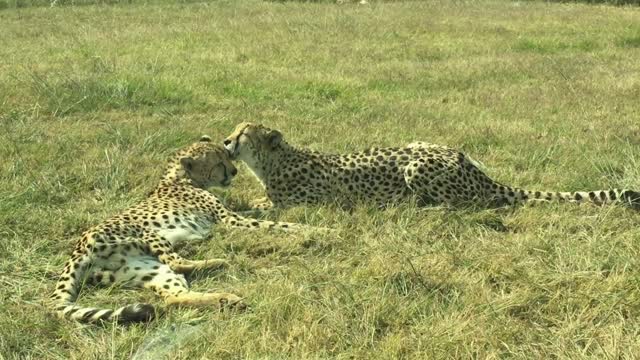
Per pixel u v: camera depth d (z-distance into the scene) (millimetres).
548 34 20016
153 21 22297
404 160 8008
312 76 14414
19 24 22188
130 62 15406
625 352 5020
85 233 6605
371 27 20453
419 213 7523
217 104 12578
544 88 13688
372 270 6336
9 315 5730
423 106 12430
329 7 25828
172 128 10711
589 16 23469
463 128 10945
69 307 5719
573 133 10641
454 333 5273
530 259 6562
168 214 7098
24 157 9297
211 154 8070
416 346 5223
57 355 5305
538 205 7793
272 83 13898
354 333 5375
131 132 10484
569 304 5734
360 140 10367
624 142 9906
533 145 9992
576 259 6441
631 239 6770
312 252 6879
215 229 7270
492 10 24688
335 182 8094
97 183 8664
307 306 5719
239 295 6035
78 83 12695
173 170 7906
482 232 7195
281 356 5137
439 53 17406
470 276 6258
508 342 5297
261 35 19141
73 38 18719
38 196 8125
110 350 5238
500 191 7922
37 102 11727
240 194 8586
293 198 8148
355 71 15289
